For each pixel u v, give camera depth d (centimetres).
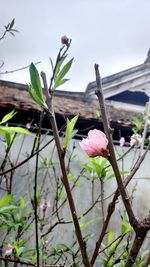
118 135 492
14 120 444
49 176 381
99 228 431
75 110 514
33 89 83
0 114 436
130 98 690
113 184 457
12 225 224
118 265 175
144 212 468
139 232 70
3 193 394
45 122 447
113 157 77
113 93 676
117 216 439
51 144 436
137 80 686
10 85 596
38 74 84
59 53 95
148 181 486
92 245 418
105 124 80
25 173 413
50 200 409
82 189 437
